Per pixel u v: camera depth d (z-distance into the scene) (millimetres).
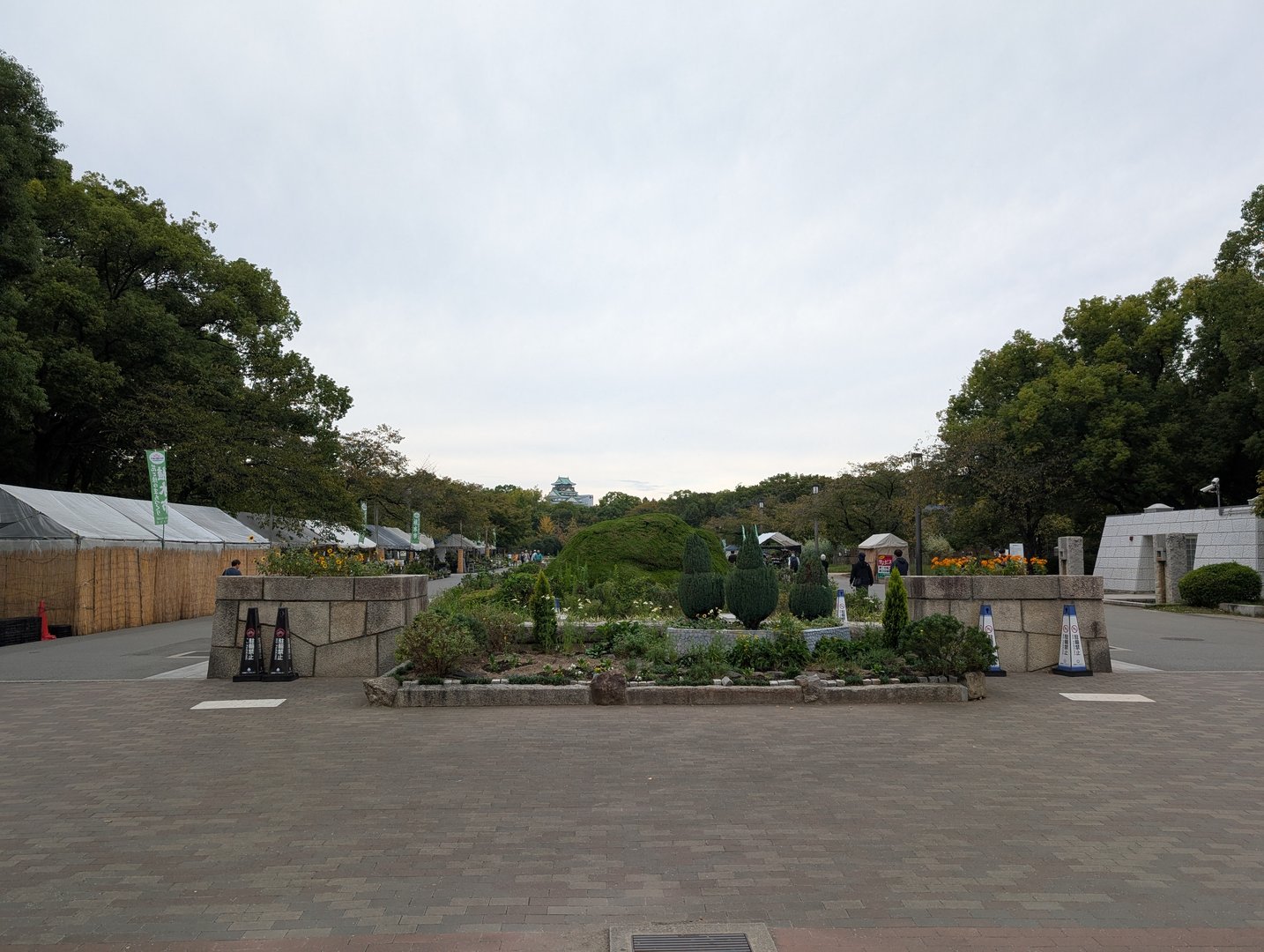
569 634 11562
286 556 11859
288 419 35062
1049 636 11930
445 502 62156
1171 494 36906
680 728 8031
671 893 4227
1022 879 4406
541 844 4930
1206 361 36219
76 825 5277
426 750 7184
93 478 33594
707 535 18328
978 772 6496
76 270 26078
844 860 4668
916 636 9797
